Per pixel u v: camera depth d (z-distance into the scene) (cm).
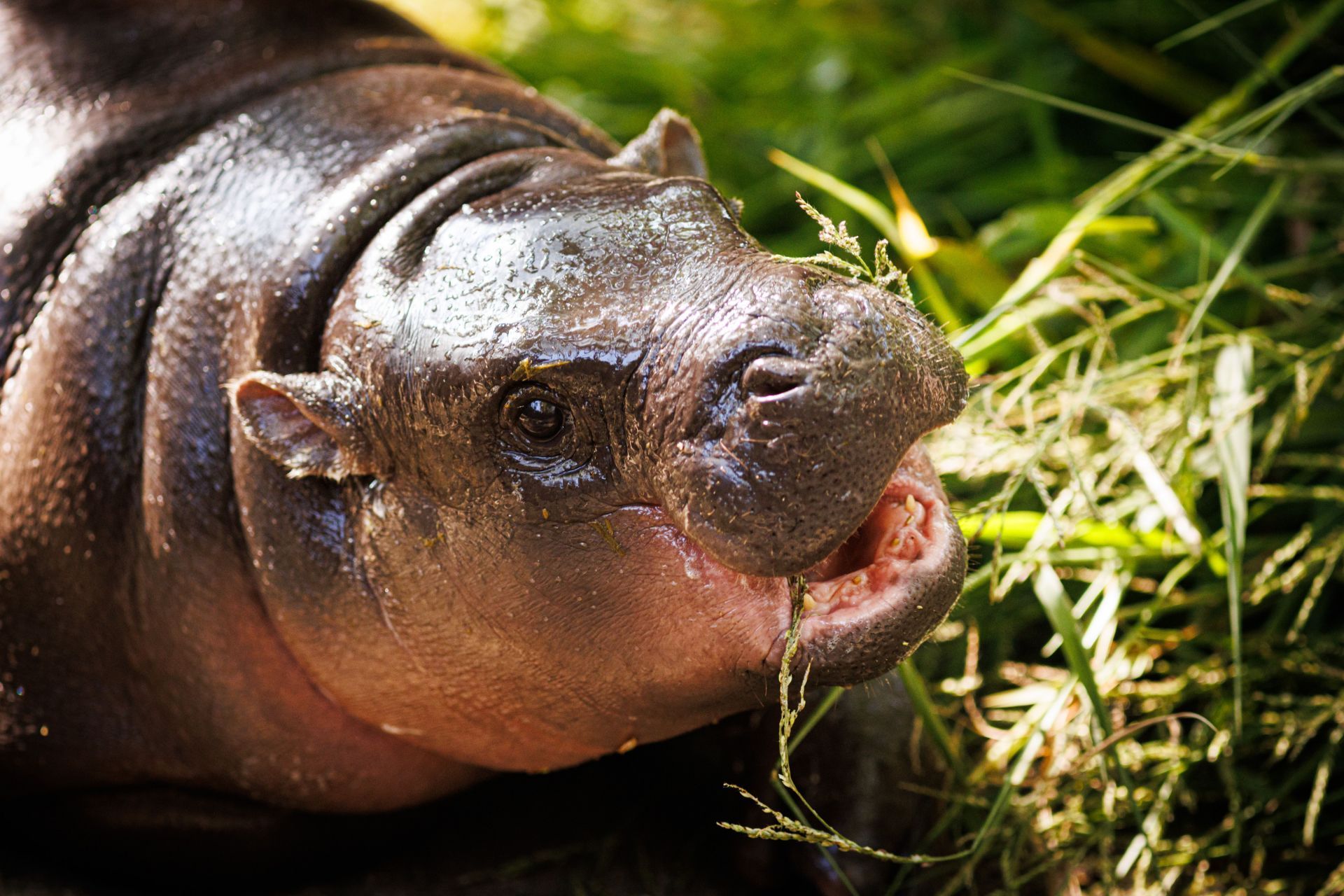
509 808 509
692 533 337
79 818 486
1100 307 636
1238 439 504
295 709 448
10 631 463
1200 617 524
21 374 465
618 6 940
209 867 484
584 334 352
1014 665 529
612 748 428
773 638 360
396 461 388
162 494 438
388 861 498
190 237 447
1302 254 631
